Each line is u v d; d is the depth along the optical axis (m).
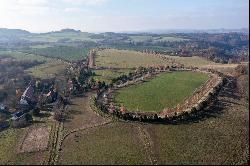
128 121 115.69
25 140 104.38
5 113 135.12
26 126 116.88
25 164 87.50
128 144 96.56
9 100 150.38
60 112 127.88
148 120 114.81
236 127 108.44
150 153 90.38
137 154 89.94
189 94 152.12
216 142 97.56
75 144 98.50
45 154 92.88
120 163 85.00
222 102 134.00
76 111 129.38
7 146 101.12
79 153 92.00
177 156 88.62
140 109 130.75
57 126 114.31
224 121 113.69
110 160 86.81
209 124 111.38
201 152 91.06
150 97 147.75
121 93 155.00
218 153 90.69
